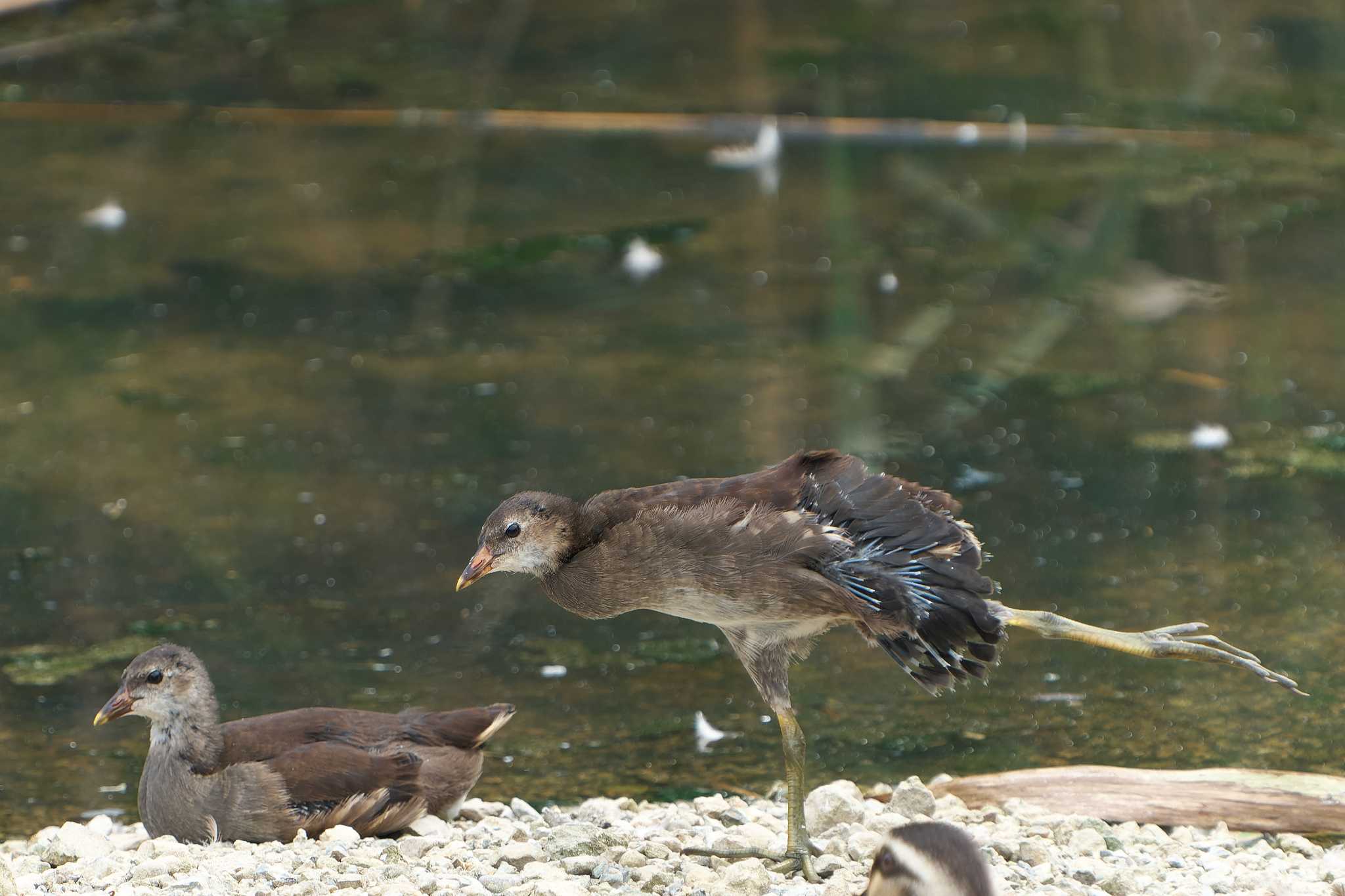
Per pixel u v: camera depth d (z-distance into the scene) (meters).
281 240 17.97
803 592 7.72
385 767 8.70
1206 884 7.51
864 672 10.85
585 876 7.61
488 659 10.98
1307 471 13.15
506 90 22.83
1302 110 21.64
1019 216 18.36
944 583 7.52
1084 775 9.01
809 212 18.70
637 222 18.48
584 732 10.08
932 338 15.66
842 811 8.57
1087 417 14.16
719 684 10.70
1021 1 26.58
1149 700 10.28
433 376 15.07
